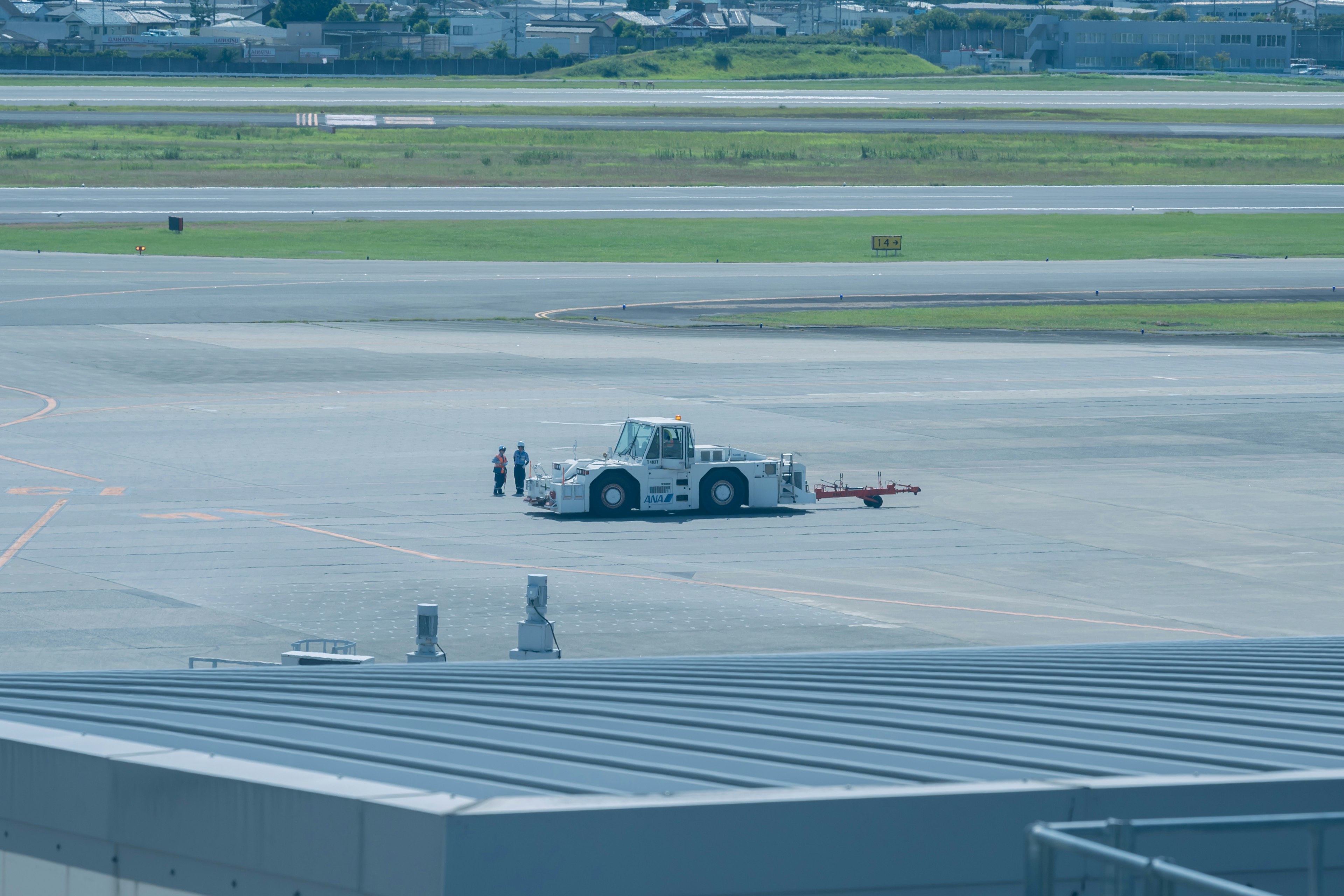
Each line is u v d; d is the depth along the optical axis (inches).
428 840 964.6
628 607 4069.9
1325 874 1091.9
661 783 1119.0
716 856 1008.2
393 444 6727.4
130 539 4793.3
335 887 1014.4
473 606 4050.2
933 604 4165.8
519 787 1102.4
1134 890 824.9
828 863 1021.2
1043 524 5359.3
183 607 3959.2
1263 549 4980.3
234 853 1064.2
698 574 4534.9
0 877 1202.0
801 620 3944.4
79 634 3644.2
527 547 4891.7
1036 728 1398.9
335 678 1718.8
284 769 1088.8
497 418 7406.5
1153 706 1542.8
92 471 5969.5
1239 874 1080.8
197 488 5708.7
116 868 1128.2
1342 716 1492.4
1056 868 1021.8
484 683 1668.3
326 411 7544.3
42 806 1168.8
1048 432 7249.0
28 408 7445.9
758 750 1267.2
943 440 6998.0
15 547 4626.0
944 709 1499.8
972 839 1046.4
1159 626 3922.2
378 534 5022.1
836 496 5708.7
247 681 1700.3
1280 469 6432.1
